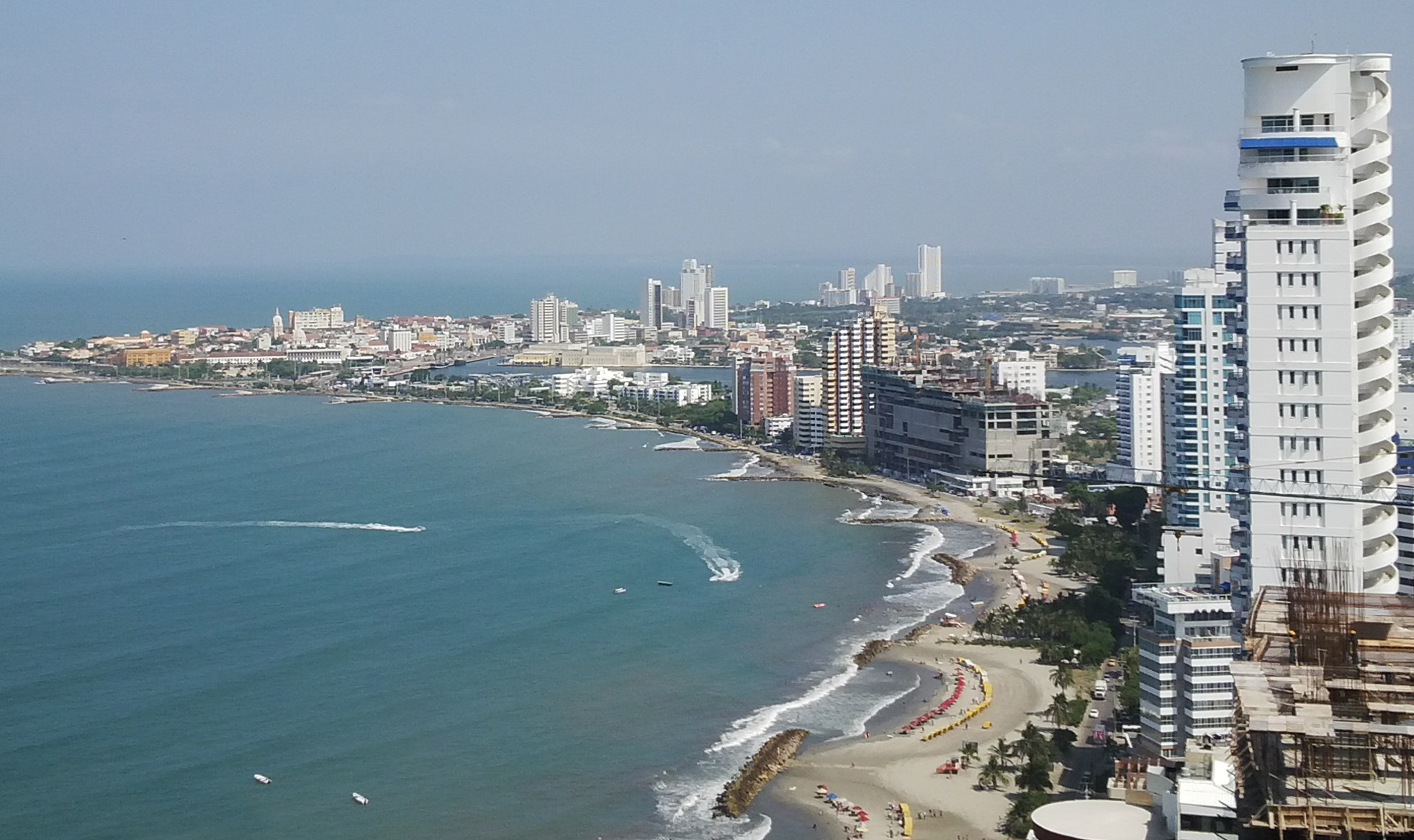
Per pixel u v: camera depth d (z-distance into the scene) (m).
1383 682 164.12
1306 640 173.88
